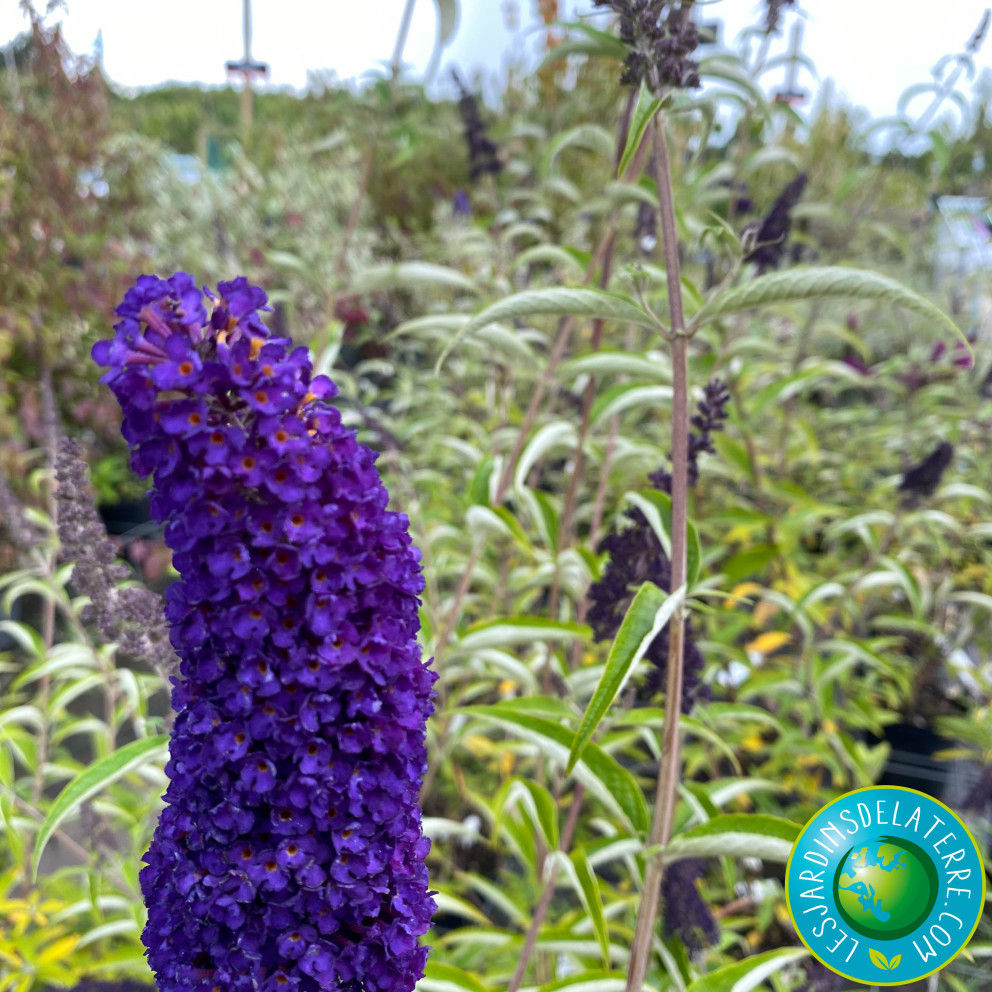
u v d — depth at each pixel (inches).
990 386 41.3
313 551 9.7
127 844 25.0
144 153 66.1
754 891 26.2
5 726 23.8
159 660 15.8
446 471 47.7
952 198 51.3
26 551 29.8
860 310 53.7
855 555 41.0
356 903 10.4
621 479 36.1
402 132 34.6
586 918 20.7
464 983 15.8
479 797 26.6
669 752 14.6
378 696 10.4
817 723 32.9
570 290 13.8
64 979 21.9
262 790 10.0
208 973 10.7
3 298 54.8
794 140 66.2
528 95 78.1
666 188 14.1
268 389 9.7
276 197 63.1
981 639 39.8
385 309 50.6
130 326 9.7
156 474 10.0
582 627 18.3
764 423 45.3
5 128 56.1
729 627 29.7
